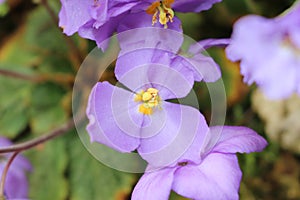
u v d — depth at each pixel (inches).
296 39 6.2
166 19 7.7
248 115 10.2
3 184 8.6
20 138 10.8
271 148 10.2
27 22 11.0
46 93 10.9
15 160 9.7
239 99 10.1
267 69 6.3
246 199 10.3
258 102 10.2
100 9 7.4
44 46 11.0
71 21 7.6
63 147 10.6
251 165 10.2
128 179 10.2
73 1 7.6
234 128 7.7
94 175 10.3
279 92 6.3
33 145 9.1
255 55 6.3
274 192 10.3
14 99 10.9
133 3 7.4
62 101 10.9
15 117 10.8
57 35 10.9
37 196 10.4
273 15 9.9
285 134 10.1
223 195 7.1
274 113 10.1
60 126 10.1
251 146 7.4
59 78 10.8
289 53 6.3
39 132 10.7
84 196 10.3
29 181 10.4
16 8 10.9
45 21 10.9
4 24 11.0
